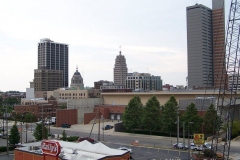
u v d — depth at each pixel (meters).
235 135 101.25
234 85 71.75
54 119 153.88
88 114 153.25
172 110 103.81
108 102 185.00
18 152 69.75
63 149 65.81
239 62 60.75
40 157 63.34
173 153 80.38
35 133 97.12
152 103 109.81
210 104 103.19
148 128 109.19
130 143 95.75
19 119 163.88
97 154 61.06
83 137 104.50
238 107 119.31
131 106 113.81
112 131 122.75
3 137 111.94
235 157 73.38
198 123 98.75
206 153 73.31
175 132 105.25
